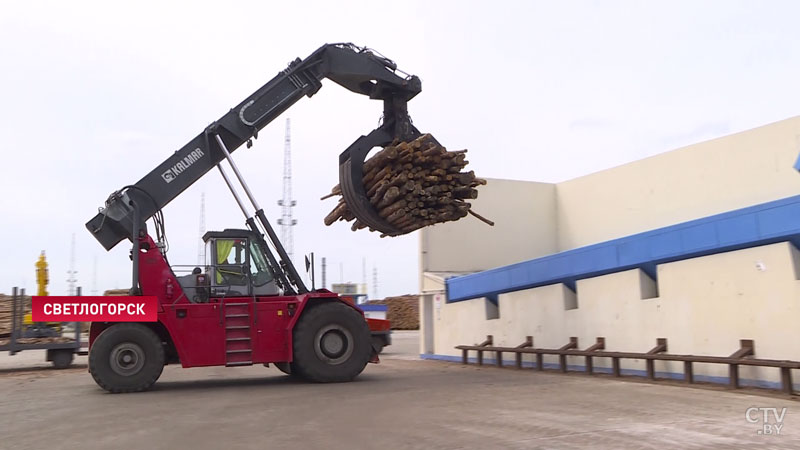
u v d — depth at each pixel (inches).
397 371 581.0
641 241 473.4
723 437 253.4
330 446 250.7
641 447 238.4
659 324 461.1
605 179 745.0
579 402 352.8
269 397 404.2
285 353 482.3
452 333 713.0
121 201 482.3
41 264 762.8
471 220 775.1
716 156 621.0
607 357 488.4
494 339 641.6
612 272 504.1
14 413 362.0
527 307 597.0
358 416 319.9
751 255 400.2
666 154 671.8
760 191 579.8
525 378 492.1
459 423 293.0
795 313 373.4
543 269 569.9
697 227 431.2
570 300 556.1
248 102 518.3
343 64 526.9
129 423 314.8
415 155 455.2
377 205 481.4
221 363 465.7
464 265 767.7
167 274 472.4
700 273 432.8
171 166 497.4
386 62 531.2
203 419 321.4
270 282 506.6
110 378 438.3
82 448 259.3
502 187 789.9
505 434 265.6
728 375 409.4
